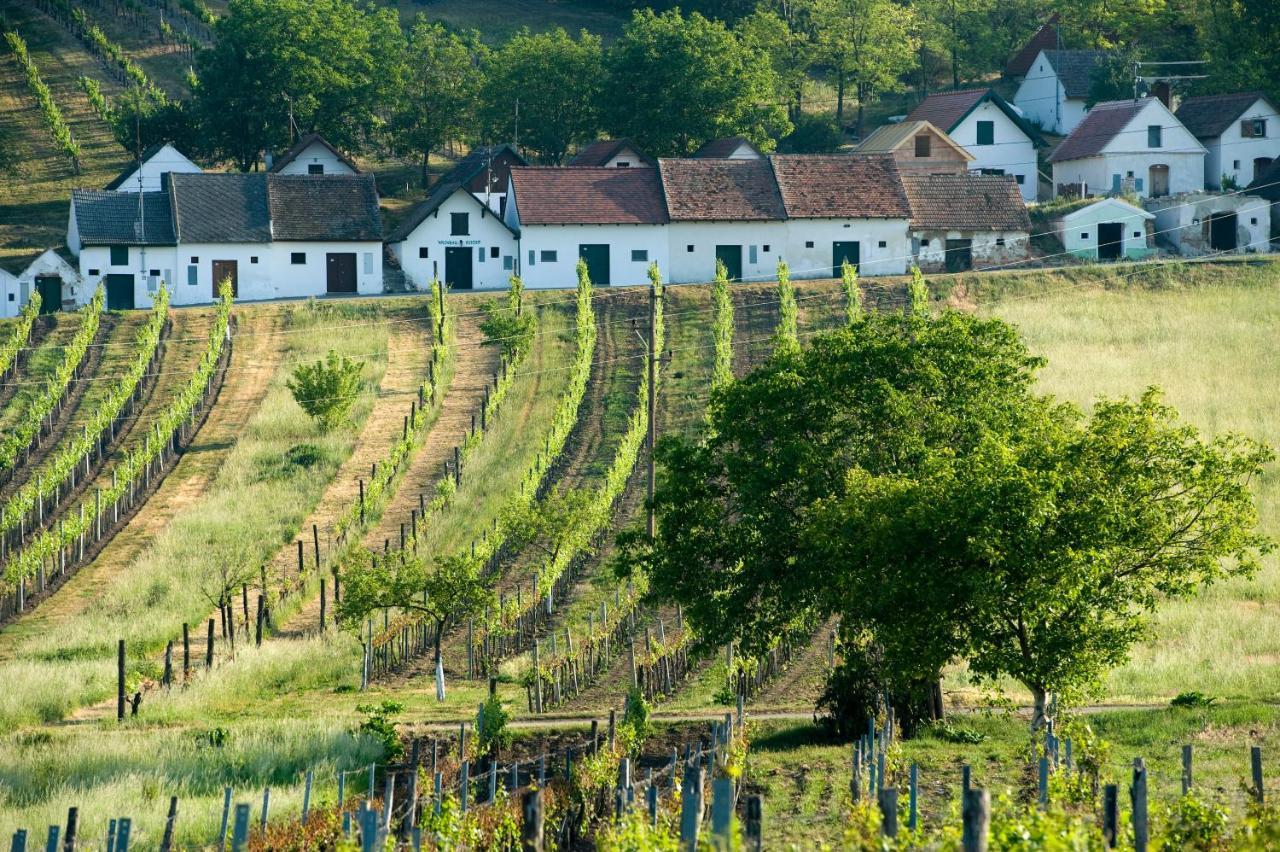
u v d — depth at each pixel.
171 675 91.75
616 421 146.12
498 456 136.75
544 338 168.50
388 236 198.75
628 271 188.38
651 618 105.31
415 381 157.50
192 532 120.38
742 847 39.03
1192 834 47.62
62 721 85.50
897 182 194.12
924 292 170.38
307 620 107.62
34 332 168.88
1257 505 117.12
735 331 170.00
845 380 78.06
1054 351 158.00
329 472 133.00
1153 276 179.88
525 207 187.50
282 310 176.88
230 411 149.75
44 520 123.94
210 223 187.88
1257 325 163.75
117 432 143.88
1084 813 53.41
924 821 53.38
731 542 78.25
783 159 195.00
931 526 62.81
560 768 68.38
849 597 66.94
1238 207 199.25
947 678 90.19
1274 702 79.62
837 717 76.12
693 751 67.94
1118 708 80.31
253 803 64.31
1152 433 66.31
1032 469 65.31
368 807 45.97
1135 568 67.38
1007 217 195.00
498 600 99.25
